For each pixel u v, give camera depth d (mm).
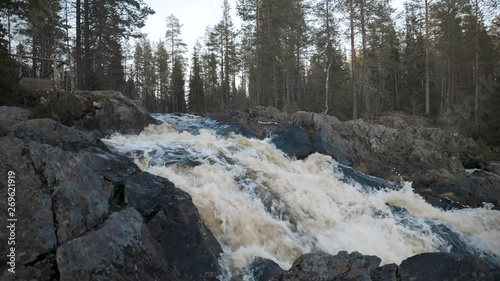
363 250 9086
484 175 16609
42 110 11320
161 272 5965
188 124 17797
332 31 31125
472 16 31828
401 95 39312
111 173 7746
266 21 33125
